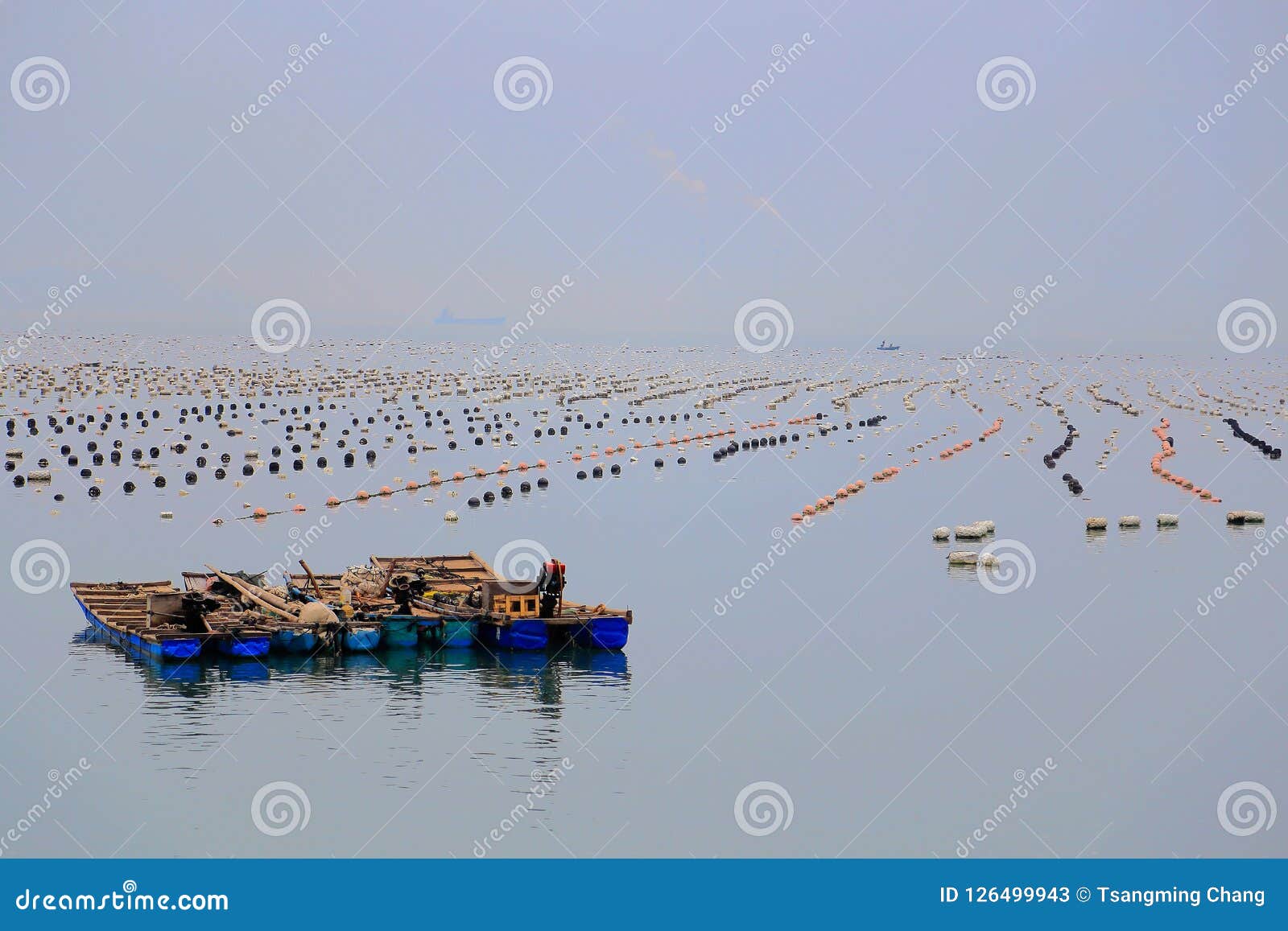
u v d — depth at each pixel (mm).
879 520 102750
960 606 72438
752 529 98438
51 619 68375
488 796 45438
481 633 63875
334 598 68500
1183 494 116312
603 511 107062
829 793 46250
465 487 120562
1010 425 180625
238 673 58656
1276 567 82688
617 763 48500
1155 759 49688
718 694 56469
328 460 135875
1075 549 89938
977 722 53438
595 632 63344
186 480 120312
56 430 155375
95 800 44938
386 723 52219
